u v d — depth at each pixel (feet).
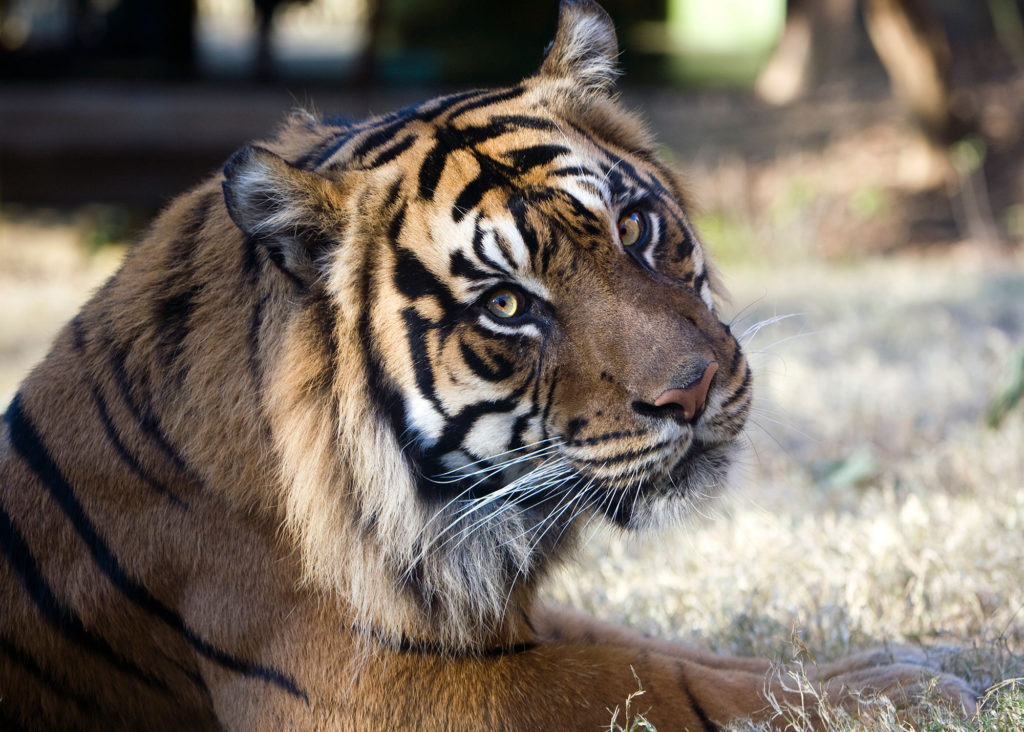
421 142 11.16
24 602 11.25
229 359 10.85
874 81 77.10
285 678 10.84
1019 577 14.17
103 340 11.38
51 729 11.31
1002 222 52.90
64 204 62.69
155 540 10.98
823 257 51.78
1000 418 18.72
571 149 11.24
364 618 10.78
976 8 72.28
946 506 16.92
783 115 71.46
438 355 10.80
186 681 11.41
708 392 10.79
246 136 65.16
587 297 10.80
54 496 11.24
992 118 61.00
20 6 80.48
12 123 62.59
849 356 28.58
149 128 63.62
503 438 11.13
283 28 136.05
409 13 97.30
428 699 10.76
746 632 13.94
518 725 10.68
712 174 62.28
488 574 11.60
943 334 29.07
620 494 11.14
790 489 19.86
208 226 11.44
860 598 14.08
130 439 10.98
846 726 10.18
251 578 10.86
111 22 81.87
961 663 12.11
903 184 57.47
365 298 10.79
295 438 10.57
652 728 10.18
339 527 10.74
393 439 10.91
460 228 10.71
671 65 97.81
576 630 13.19
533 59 89.86
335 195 10.78
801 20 78.79
